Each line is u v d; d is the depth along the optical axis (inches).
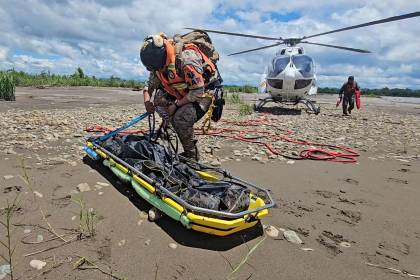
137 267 111.9
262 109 631.2
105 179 184.2
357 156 276.8
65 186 171.9
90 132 309.0
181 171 159.8
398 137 373.4
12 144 249.0
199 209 122.7
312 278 111.6
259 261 119.1
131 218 142.8
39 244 120.8
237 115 522.9
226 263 117.1
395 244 135.2
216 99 186.4
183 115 178.5
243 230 138.6
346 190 192.5
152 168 156.8
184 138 185.0
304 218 153.9
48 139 270.2
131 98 772.0
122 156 179.3
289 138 339.3
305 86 545.3
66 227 133.0
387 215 161.3
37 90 885.8
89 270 108.6
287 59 545.3
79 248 119.9
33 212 143.3
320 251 127.6
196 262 116.5
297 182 202.4
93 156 198.8
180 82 173.2
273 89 560.7
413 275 115.5
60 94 786.2
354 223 151.7
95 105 573.3
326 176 217.2
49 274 105.6
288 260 120.5
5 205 147.4
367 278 112.9
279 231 140.8
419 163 259.8
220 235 125.4
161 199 137.1
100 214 144.6
